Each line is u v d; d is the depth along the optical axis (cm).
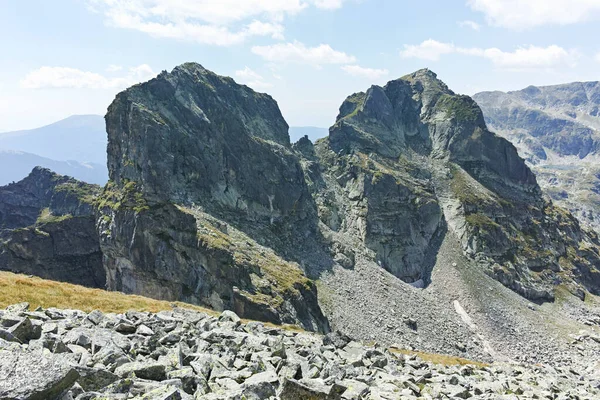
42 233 15438
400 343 11406
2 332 1716
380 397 1969
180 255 10056
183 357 1986
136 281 10450
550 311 16312
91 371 1471
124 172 12669
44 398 1185
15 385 1148
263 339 2566
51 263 15238
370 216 18200
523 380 3288
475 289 16050
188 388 1612
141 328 2452
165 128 13200
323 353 2828
